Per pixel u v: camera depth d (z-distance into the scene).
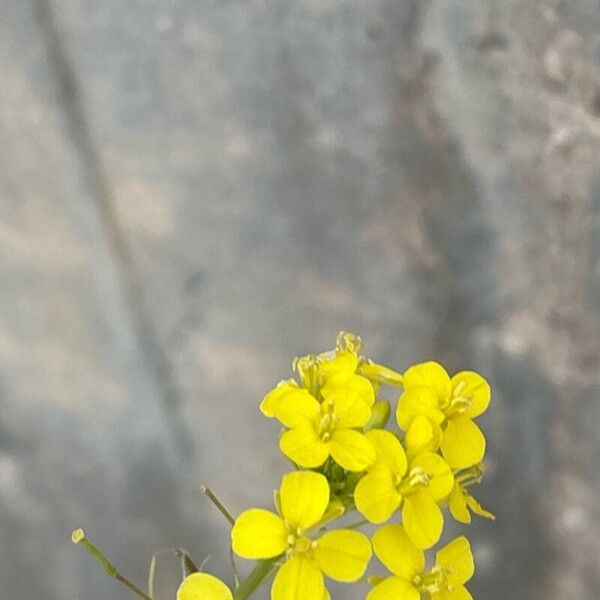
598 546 0.24
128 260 0.25
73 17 0.23
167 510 0.28
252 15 0.21
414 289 0.23
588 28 0.19
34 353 0.27
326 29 0.21
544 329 0.22
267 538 0.12
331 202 0.23
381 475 0.12
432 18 0.20
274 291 0.24
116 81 0.23
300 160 0.23
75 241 0.25
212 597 0.13
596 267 0.21
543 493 0.24
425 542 0.12
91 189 0.25
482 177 0.21
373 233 0.23
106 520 0.29
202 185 0.24
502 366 0.23
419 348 0.24
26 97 0.24
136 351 0.26
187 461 0.27
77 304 0.26
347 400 0.13
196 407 0.27
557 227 0.21
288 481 0.12
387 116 0.22
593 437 0.23
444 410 0.13
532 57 0.20
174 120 0.23
